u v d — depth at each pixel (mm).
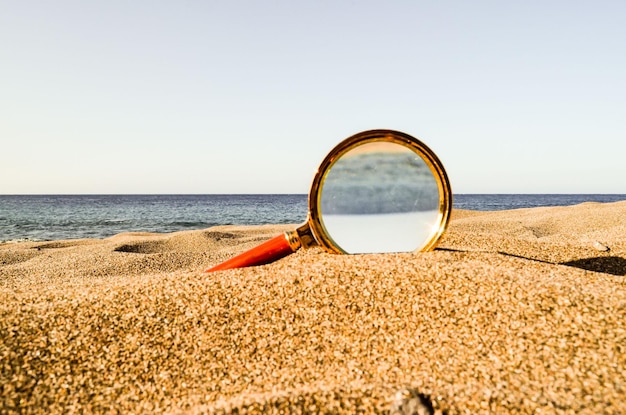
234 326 2674
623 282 2906
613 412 1786
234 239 11477
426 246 3209
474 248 5113
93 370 2400
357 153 2883
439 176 3035
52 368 2400
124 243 10289
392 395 2045
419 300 2705
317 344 2502
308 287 2914
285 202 95938
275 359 2428
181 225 32875
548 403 1888
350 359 2375
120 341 2590
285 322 2674
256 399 2078
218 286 3033
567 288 2674
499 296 2648
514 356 2223
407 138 2869
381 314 2645
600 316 2389
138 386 2301
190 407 2123
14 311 2871
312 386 2176
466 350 2318
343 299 2781
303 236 3115
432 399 1987
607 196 163375
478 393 2000
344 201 3012
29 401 2191
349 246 3145
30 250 9750
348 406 2006
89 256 8023
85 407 2168
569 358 2148
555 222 10883
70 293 3150
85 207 67875
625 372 2008
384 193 3021
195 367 2406
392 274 2941
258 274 3154
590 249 5160
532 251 5082
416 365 2270
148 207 68062
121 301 2932
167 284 3135
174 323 2713
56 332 2648
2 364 2385
